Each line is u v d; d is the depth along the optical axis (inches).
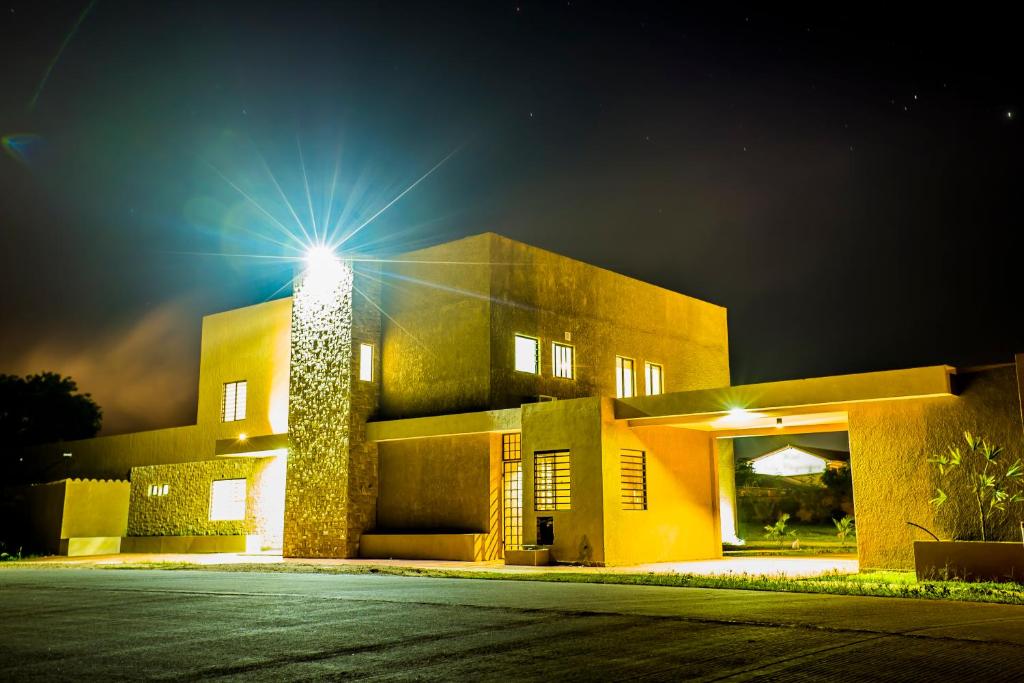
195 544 995.3
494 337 772.6
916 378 547.2
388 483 815.7
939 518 549.3
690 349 1016.2
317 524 821.2
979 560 458.6
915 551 478.6
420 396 812.0
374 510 818.8
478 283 783.7
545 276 838.5
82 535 1079.6
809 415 642.8
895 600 381.4
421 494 786.2
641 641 263.7
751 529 1197.7
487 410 745.0
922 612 332.8
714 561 700.0
